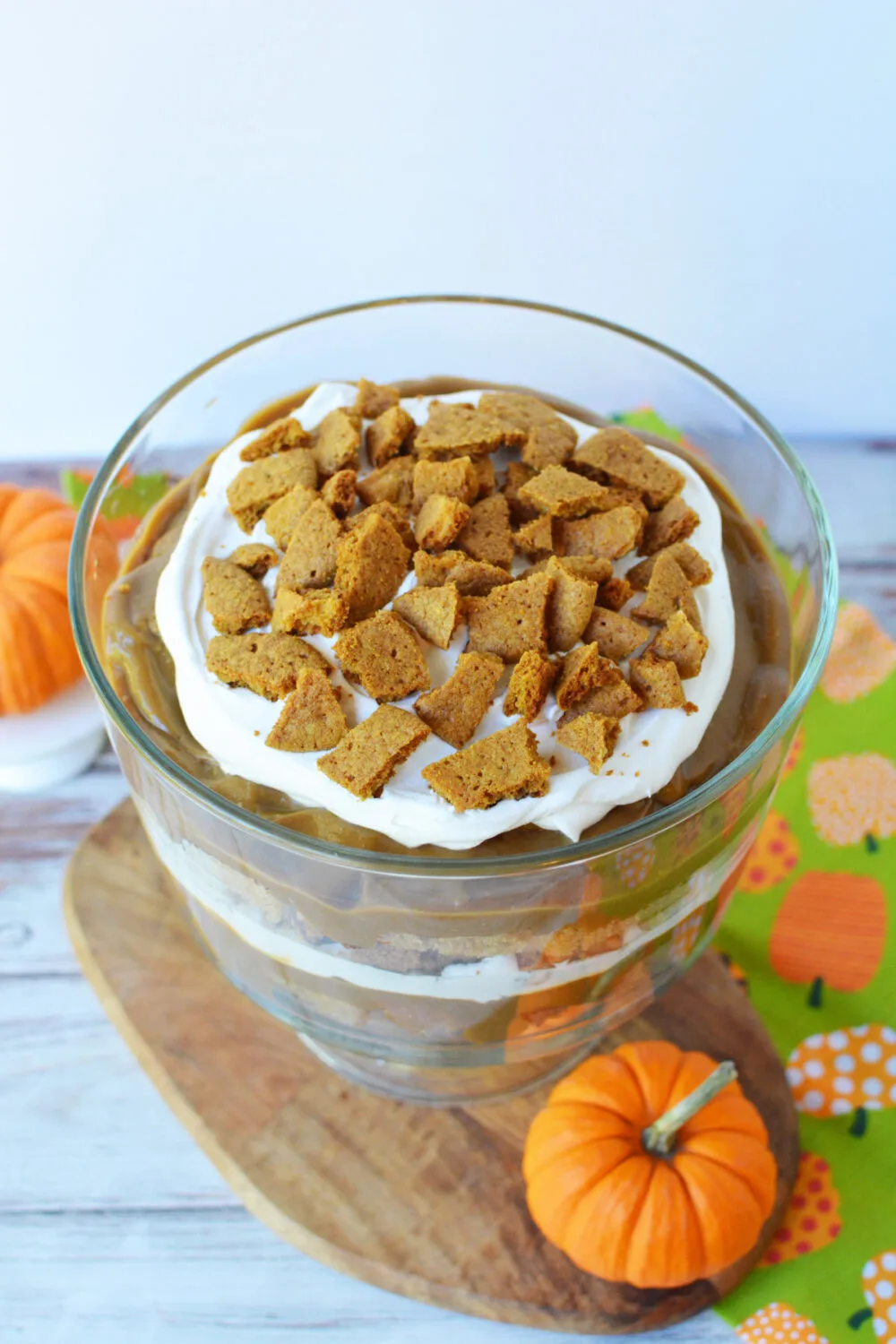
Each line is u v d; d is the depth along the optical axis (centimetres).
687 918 55
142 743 50
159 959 65
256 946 55
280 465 58
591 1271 58
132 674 55
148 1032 64
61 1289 60
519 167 75
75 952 66
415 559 55
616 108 73
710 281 80
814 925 67
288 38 71
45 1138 63
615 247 78
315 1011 57
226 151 74
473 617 54
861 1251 59
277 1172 60
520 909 49
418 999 54
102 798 72
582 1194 58
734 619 57
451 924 50
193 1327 59
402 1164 61
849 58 71
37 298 79
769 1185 59
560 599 54
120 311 80
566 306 81
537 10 70
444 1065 59
